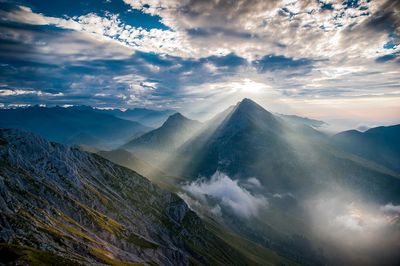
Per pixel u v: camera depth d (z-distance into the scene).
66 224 177.88
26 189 194.50
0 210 144.00
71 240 150.00
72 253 137.88
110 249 176.62
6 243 121.81
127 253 189.50
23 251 116.44
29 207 166.25
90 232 187.38
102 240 187.38
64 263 119.31
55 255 124.56
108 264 144.75
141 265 175.25
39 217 161.12
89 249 152.00
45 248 130.00
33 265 107.75
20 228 138.75
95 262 138.50
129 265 159.75
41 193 199.88
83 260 133.12
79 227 184.12
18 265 104.62
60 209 196.38
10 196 162.25
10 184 183.62
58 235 148.25
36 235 139.12
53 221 168.00
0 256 110.81
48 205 185.50
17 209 154.62
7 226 135.75
